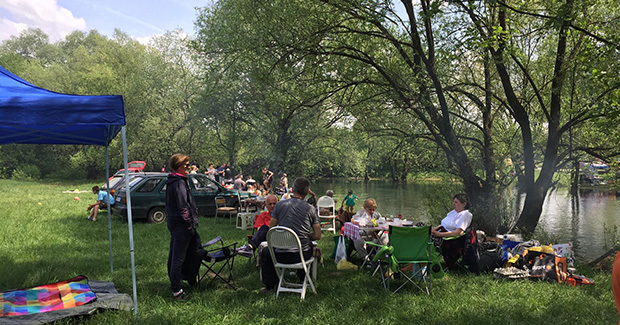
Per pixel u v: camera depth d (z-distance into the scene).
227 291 6.06
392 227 6.05
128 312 4.96
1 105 4.29
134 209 12.56
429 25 10.93
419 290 6.21
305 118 13.96
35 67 49.00
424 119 12.05
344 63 12.73
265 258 6.01
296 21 12.01
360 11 11.50
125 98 39.78
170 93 38.38
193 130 37.69
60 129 6.38
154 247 9.14
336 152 31.95
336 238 8.25
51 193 25.38
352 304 5.48
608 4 10.52
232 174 33.41
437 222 11.74
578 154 11.96
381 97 12.74
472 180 11.37
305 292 5.96
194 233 5.79
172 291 5.66
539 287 6.32
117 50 45.44
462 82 12.88
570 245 7.56
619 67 8.80
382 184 42.34
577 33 10.34
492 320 4.96
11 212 14.62
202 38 19.25
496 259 7.20
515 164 12.62
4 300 4.86
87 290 5.39
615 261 1.74
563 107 12.13
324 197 12.64
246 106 27.72
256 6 12.42
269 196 7.91
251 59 12.57
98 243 9.56
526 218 11.17
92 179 47.00
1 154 45.88
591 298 5.84
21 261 7.77
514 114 11.48
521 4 10.53
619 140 10.68
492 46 10.37
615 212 19.67
